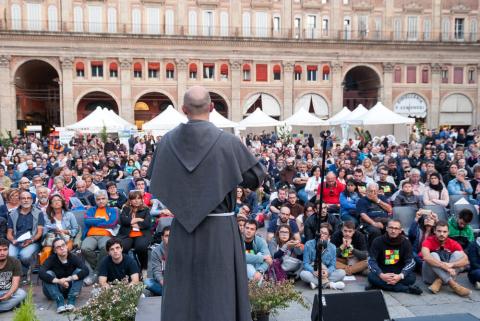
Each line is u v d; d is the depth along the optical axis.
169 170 3.36
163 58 48.44
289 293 6.77
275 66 50.81
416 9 53.75
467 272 9.90
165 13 49.44
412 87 53.03
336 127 39.78
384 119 29.12
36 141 33.22
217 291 3.30
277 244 9.88
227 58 49.66
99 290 6.73
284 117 51.00
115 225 10.43
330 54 51.31
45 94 55.75
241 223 9.11
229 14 50.69
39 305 8.41
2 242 7.94
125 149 25.75
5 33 44.25
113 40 46.91
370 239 10.75
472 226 11.46
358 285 9.25
